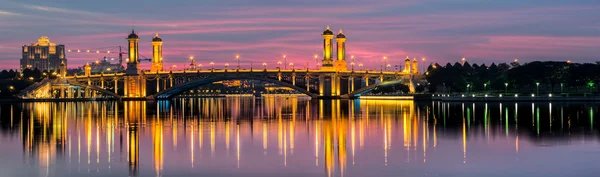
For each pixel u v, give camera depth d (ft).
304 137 329.93
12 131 377.30
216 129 386.32
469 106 654.12
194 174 222.28
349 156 256.52
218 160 249.96
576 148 272.72
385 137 323.57
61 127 409.08
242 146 291.58
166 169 231.30
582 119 435.53
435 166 231.91
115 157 258.37
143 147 289.53
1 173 225.35
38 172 226.99
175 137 334.65
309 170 227.40
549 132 341.41
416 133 343.26
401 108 642.63
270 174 221.46
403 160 245.04
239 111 633.61
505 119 442.09
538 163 235.81
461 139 310.45
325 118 489.67
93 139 326.65
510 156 252.62
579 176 212.64
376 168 229.45
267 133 355.15
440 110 580.71
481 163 237.25
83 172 226.58
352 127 391.45
